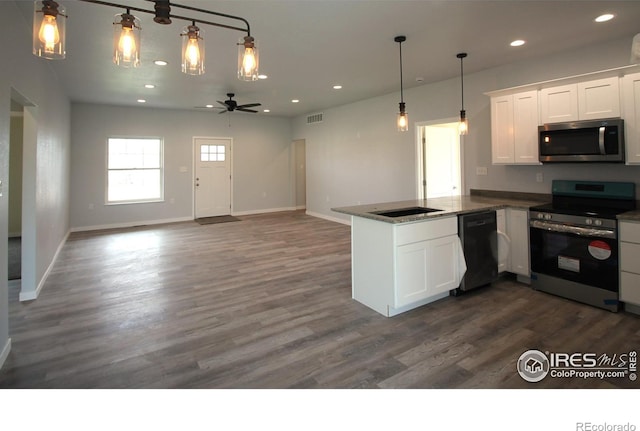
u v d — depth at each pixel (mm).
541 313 3158
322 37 3725
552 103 3830
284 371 2334
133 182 8070
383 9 3111
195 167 8734
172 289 3889
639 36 2311
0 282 2422
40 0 1551
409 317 3133
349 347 2637
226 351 2592
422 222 3197
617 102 3357
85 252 5566
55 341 2738
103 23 3367
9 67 2744
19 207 6926
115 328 2959
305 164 10258
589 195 3879
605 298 3180
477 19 3316
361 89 6141
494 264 3768
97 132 7539
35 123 3688
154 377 2270
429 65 4691
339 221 8117
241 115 9297
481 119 5020
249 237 6613
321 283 4051
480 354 2512
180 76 5234
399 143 6391
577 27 3484
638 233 2959
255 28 3502
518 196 4617
